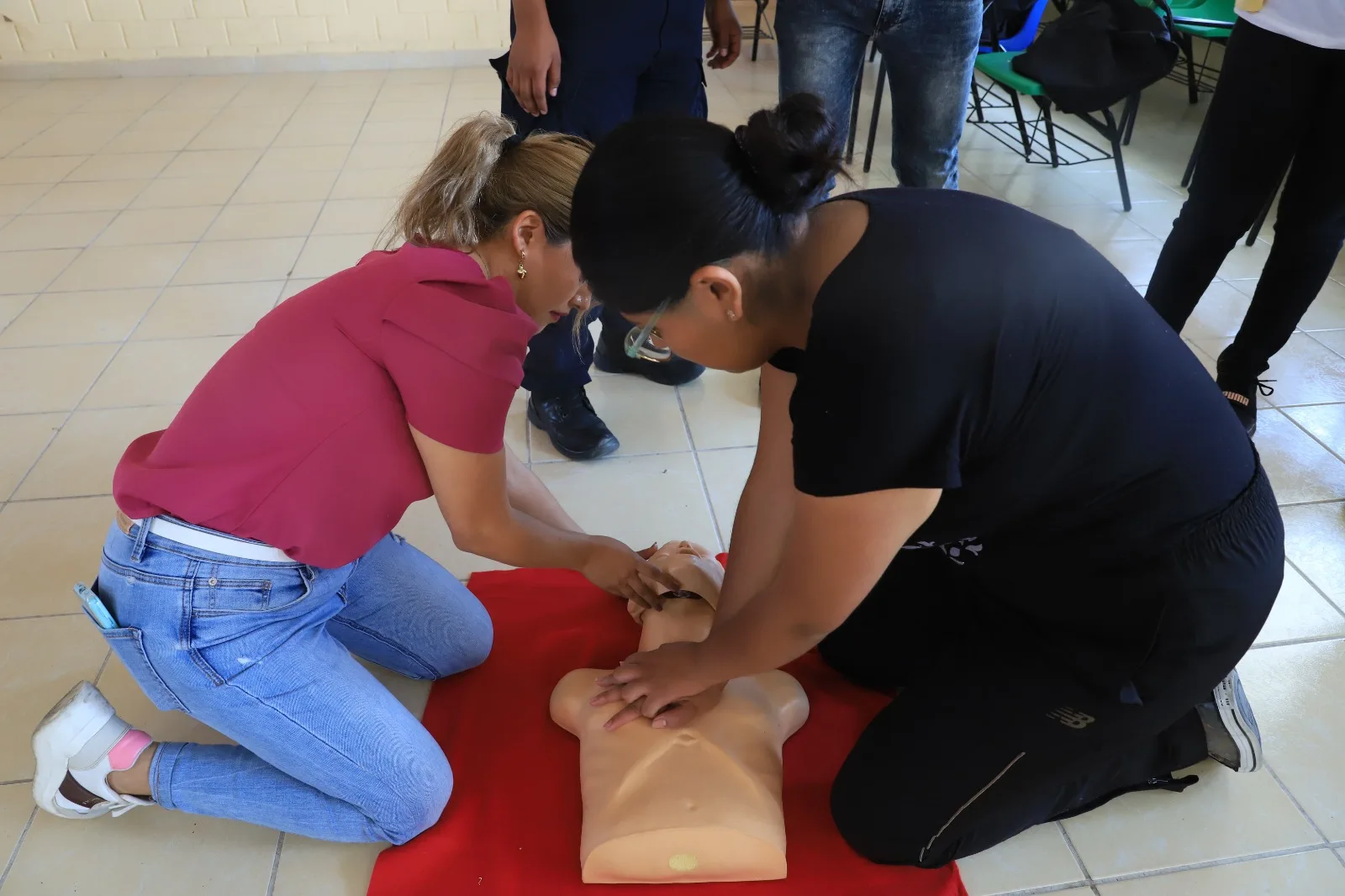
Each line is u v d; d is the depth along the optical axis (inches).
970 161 134.3
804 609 35.1
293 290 101.0
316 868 45.7
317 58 184.5
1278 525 37.6
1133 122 136.6
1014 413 30.9
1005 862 45.8
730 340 30.6
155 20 176.4
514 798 48.0
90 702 43.6
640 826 41.8
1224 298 97.4
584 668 53.4
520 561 46.3
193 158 139.9
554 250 39.1
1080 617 38.9
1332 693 54.5
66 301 98.2
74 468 72.8
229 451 37.0
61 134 149.7
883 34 78.6
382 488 39.7
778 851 42.3
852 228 29.7
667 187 25.9
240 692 40.0
